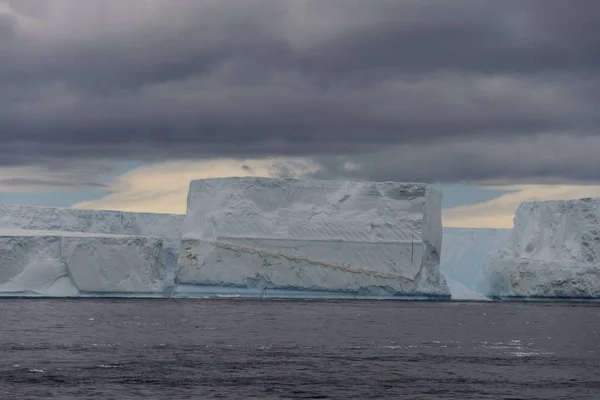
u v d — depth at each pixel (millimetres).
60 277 188500
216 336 123000
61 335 120500
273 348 108750
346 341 119438
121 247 190250
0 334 120625
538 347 115062
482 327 147375
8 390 75750
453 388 80000
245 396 75000
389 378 84812
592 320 167375
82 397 73250
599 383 83438
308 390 78125
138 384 79250
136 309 174000
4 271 185875
